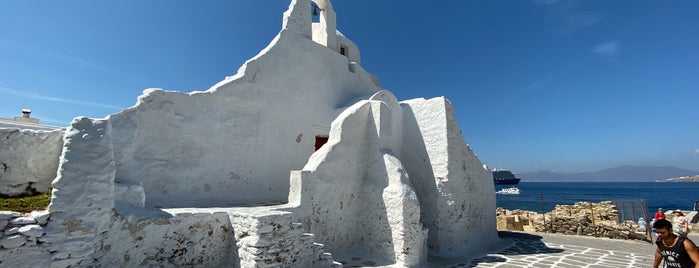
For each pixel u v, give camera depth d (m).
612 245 11.95
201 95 8.79
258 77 10.02
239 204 8.86
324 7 13.33
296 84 11.02
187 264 6.25
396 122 11.52
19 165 6.07
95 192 5.24
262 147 9.91
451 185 10.45
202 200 8.54
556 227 15.27
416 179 11.12
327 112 11.85
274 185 10.05
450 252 9.95
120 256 5.48
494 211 13.62
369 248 8.98
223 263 6.70
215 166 8.90
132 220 5.67
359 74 13.62
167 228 6.07
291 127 10.70
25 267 4.51
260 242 5.95
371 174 9.55
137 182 6.98
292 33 11.14
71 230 4.91
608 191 111.62
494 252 10.68
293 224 6.64
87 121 5.59
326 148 8.88
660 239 5.21
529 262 9.25
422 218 10.71
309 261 6.73
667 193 95.31
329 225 8.47
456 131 11.13
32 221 4.65
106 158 5.51
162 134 8.02
